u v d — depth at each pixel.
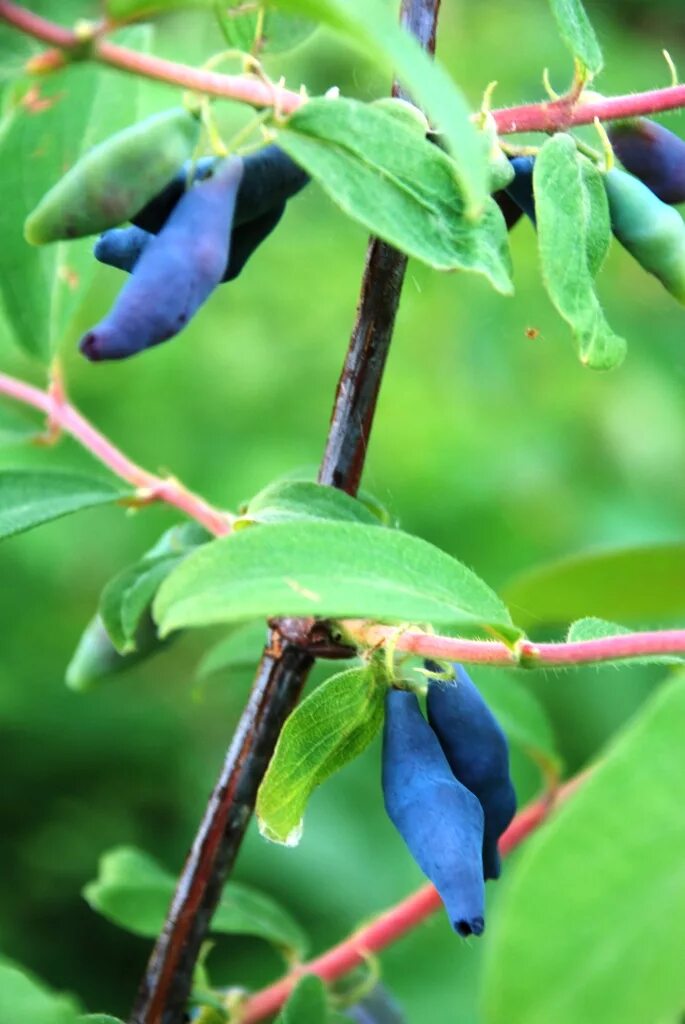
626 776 0.36
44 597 0.89
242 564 0.39
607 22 1.08
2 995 0.39
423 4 0.43
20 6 0.40
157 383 0.94
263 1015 0.47
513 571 0.87
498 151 0.41
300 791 0.42
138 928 0.51
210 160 0.41
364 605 0.38
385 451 0.91
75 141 0.45
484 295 0.95
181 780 0.88
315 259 1.01
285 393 0.96
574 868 0.36
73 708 0.88
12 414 0.49
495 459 0.91
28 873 0.86
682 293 0.42
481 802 0.42
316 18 0.38
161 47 0.70
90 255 0.47
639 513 0.91
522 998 0.36
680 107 0.42
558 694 0.83
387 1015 0.49
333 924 0.80
